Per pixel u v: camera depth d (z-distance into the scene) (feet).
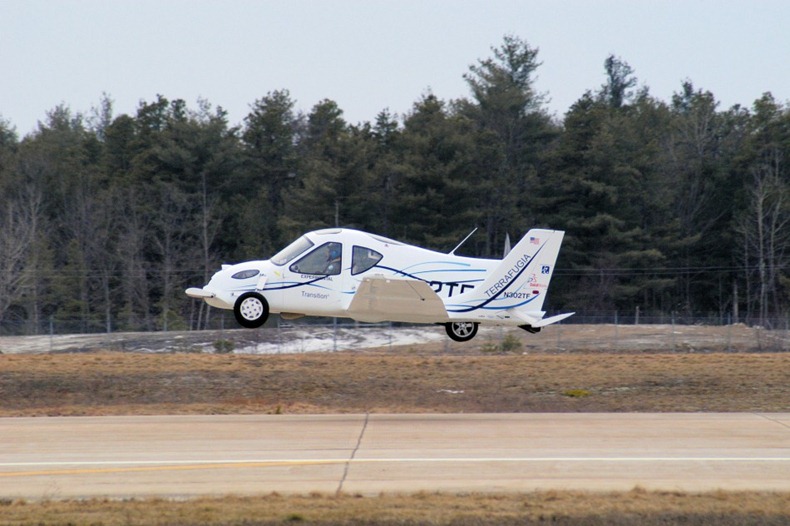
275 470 169.27
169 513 136.98
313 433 210.59
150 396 301.02
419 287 194.59
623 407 272.72
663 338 494.59
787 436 206.28
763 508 140.77
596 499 145.59
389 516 134.51
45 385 312.09
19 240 647.97
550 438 203.00
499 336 497.05
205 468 171.22
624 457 181.47
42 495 152.56
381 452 186.29
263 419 238.48
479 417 240.94
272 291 207.41
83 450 190.08
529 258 215.51
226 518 133.90
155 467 172.55
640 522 133.28
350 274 208.74
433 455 183.01
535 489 153.89
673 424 223.71
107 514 137.08
